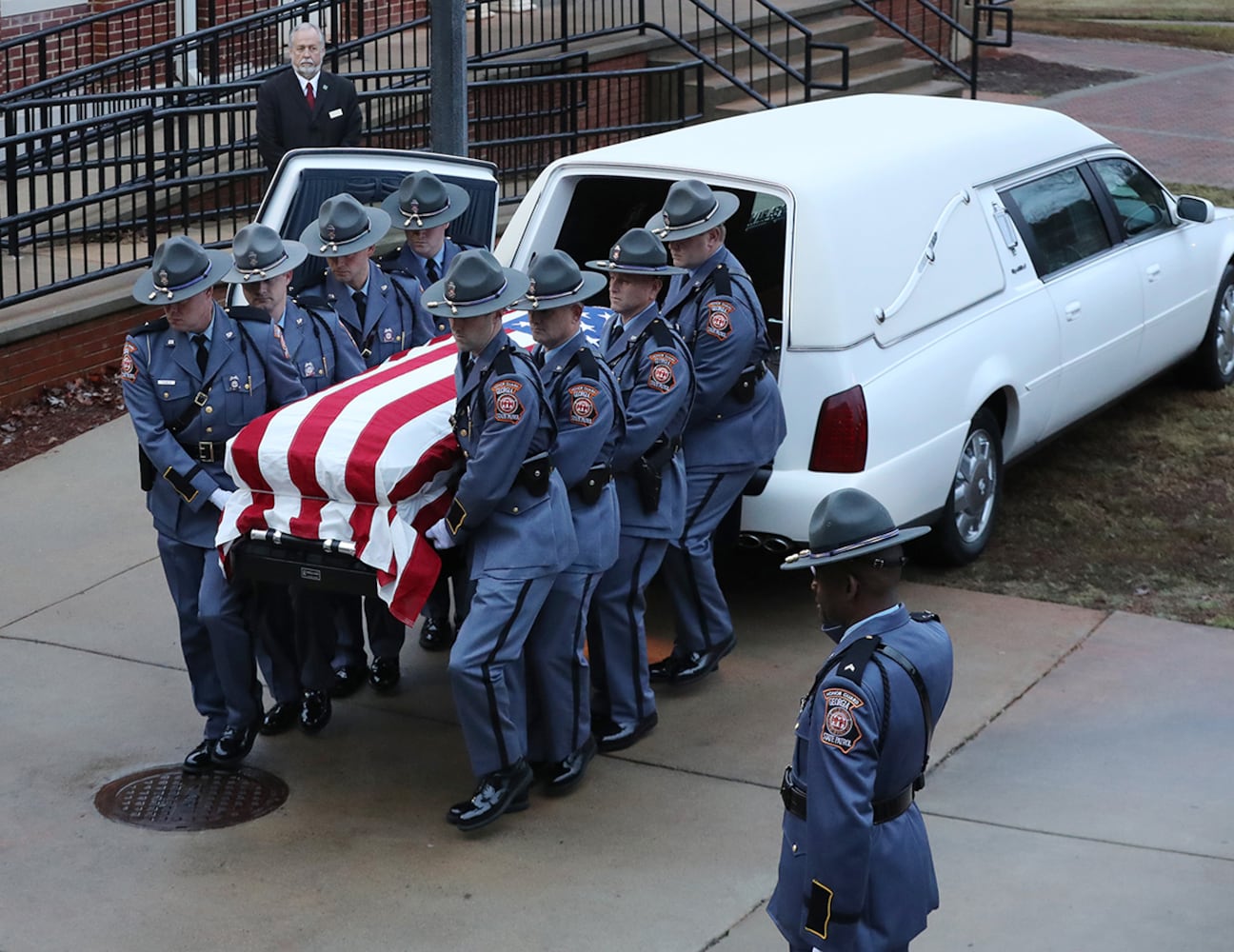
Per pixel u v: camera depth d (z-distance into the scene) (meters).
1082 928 5.04
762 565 8.07
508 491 5.47
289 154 7.09
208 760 6.12
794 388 6.82
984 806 5.81
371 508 5.52
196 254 5.77
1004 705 6.57
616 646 6.24
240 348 5.94
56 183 12.95
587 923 5.13
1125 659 6.99
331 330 6.44
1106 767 6.07
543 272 5.56
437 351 6.32
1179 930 5.02
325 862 5.52
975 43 17.17
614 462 6.01
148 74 14.31
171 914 5.20
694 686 6.79
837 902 3.76
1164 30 26.42
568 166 7.57
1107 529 8.48
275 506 5.67
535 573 5.58
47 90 12.12
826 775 3.75
